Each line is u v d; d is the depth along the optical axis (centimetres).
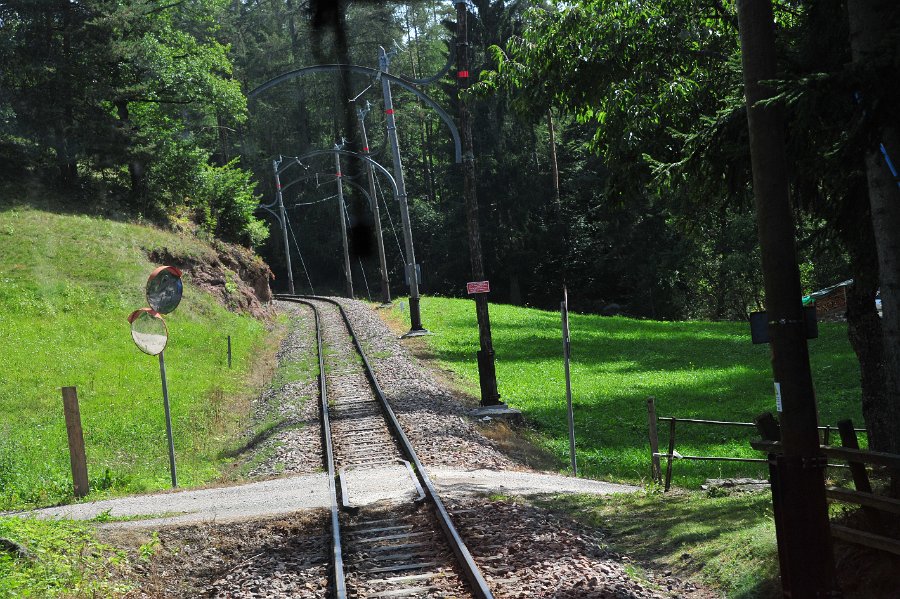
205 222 5094
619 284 7181
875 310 1192
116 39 4622
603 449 1984
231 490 1430
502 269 7581
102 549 1012
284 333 4278
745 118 981
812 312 696
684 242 6059
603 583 812
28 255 3472
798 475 690
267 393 2573
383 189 9206
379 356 3034
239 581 934
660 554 950
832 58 938
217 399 2420
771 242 691
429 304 5384
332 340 3644
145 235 4091
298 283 9831
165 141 4888
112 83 4731
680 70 1386
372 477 1411
